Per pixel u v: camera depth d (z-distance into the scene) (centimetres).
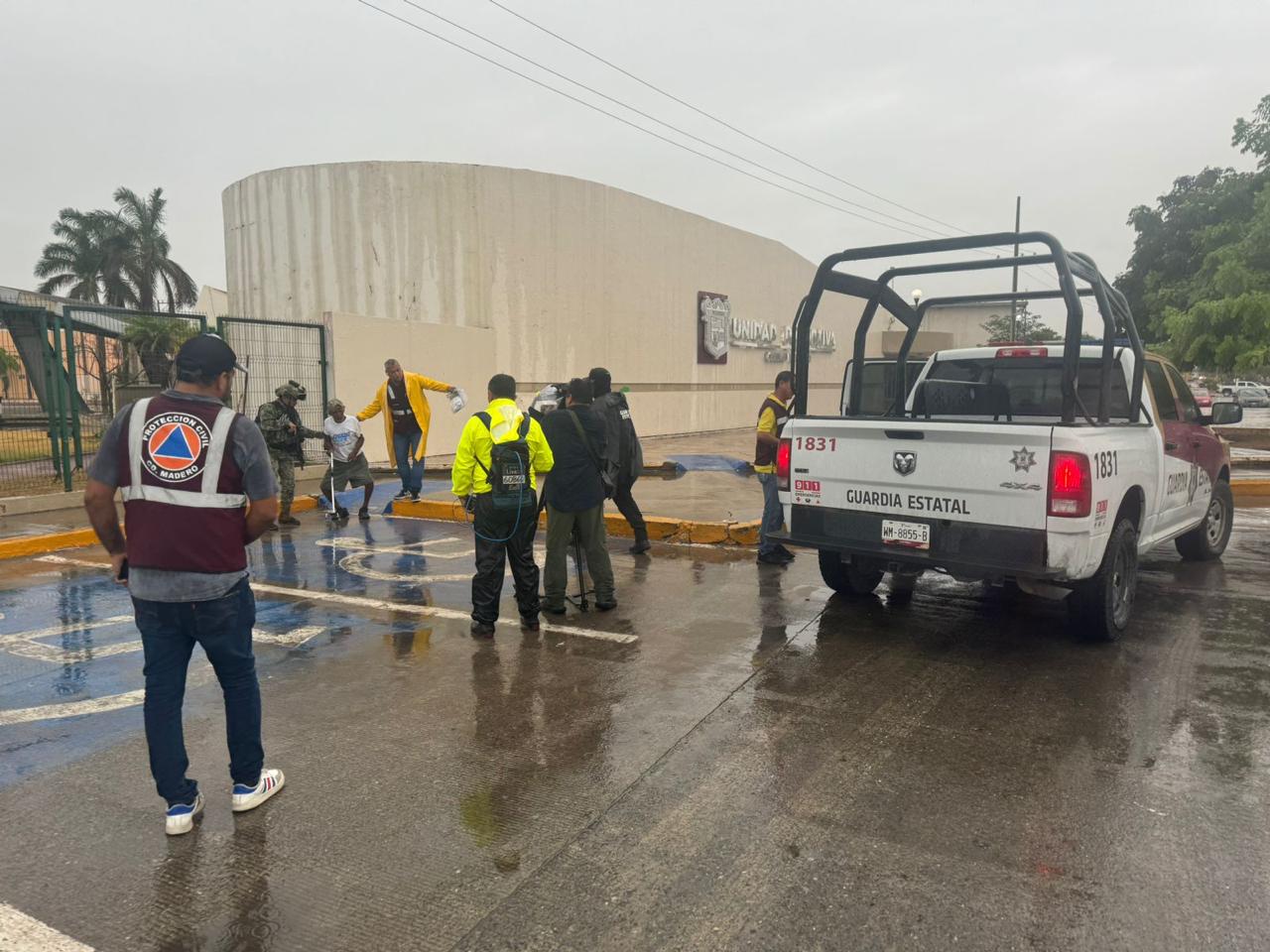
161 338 1435
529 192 2059
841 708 453
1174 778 371
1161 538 667
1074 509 487
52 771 387
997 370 707
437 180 1944
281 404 1020
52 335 1393
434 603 670
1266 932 268
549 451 598
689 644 565
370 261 1964
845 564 656
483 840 326
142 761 397
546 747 408
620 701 465
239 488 335
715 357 2739
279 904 288
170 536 321
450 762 393
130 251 5141
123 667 522
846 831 330
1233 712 444
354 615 636
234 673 342
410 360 1734
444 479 1459
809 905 283
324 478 1064
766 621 617
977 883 295
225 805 355
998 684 486
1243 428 2573
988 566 509
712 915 279
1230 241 2234
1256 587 711
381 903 287
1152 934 267
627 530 943
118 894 293
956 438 522
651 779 374
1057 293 661
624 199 2319
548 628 603
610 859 312
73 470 1309
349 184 1950
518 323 2058
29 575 772
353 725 435
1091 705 455
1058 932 269
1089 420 535
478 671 513
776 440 778
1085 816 340
